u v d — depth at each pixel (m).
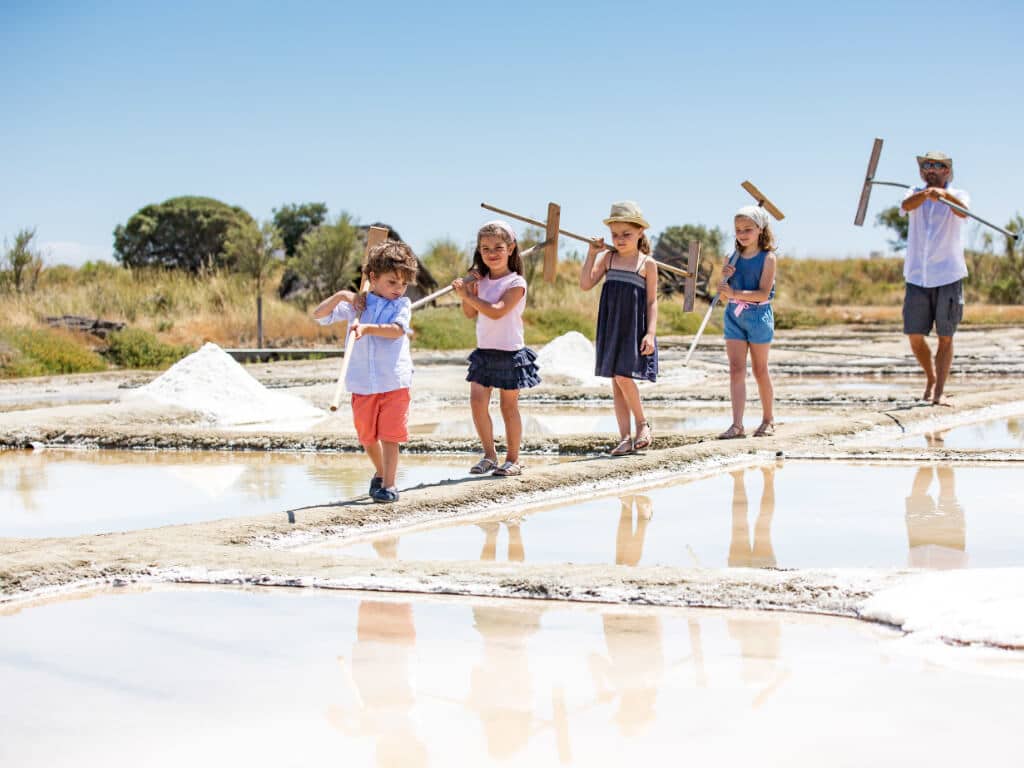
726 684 2.80
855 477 6.27
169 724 2.58
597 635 3.26
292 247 40.25
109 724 2.58
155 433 8.16
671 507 5.48
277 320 25.20
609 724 2.54
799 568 4.05
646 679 2.85
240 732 2.53
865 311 38.12
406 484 6.31
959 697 2.67
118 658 3.07
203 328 23.94
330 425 9.67
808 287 44.97
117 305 24.02
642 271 6.81
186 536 4.57
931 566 4.12
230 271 30.78
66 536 4.97
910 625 3.25
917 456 6.88
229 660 3.04
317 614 3.52
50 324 21.23
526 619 3.45
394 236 29.61
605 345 6.84
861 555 4.34
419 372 15.68
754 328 7.68
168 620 3.45
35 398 12.90
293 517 4.95
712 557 4.37
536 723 2.56
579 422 9.84
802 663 2.96
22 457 7.73
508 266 6.11
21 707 2.69
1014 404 9.82
